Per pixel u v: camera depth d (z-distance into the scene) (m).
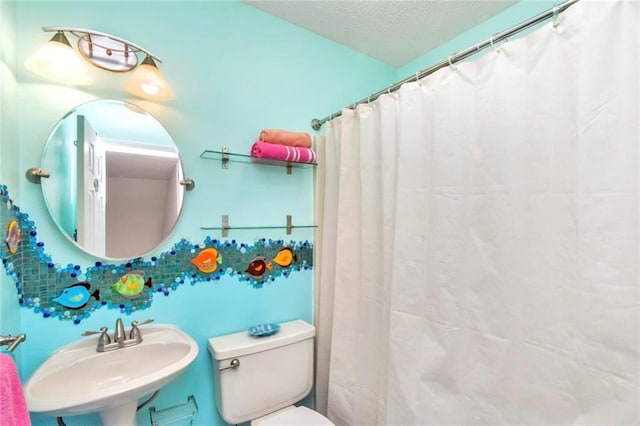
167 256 1.26
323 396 1.60
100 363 1.04
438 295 1.09
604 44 0.73
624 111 0.70
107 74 1.15
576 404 0.79
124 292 1.17
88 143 1.11
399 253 1.18
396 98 1.27
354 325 1.44
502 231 0.95
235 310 1.43
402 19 1.60
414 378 1.11
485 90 0.99
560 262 0.83
